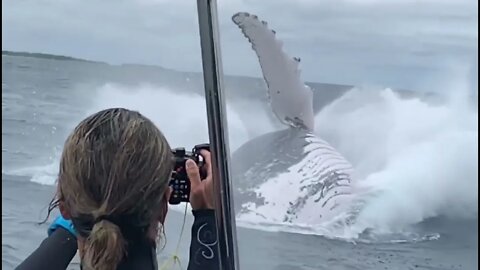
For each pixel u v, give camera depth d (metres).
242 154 2.72
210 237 1.25
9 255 2.92
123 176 1.01
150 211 1.03
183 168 1.25
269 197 2.79
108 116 1.05
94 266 0.99
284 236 2.73
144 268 1.02
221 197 1.20
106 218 1.01
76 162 1.02
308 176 3.00
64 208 1.07
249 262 2.43
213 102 1.20
